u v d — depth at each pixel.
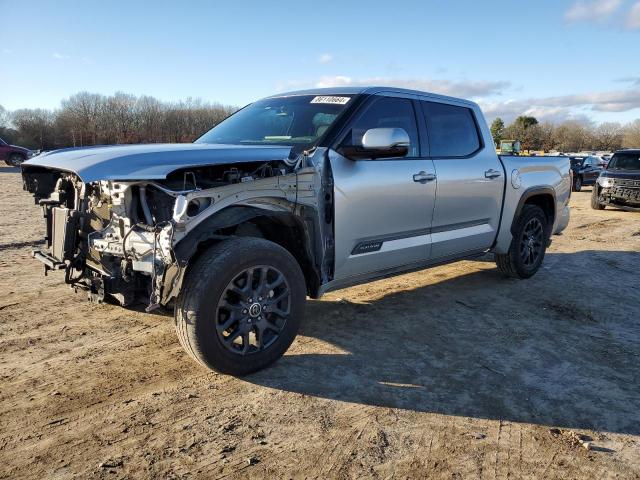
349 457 2.66
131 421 2.92
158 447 2.69
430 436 2.88
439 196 4.62
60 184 3.76
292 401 3.19
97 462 2.56
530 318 4.82
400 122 4.46
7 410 3.00
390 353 3.93
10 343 3.92
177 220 2.96
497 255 5.98
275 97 4.86
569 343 4.25
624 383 3.56
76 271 3.71
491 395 3.35
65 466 2.52
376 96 4.31
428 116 4.74
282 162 3.53
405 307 5.03
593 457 2.72
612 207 14.84
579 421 3.07
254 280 3.40
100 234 3.39
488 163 5.22
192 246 3.03
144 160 3.07
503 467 2.62
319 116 4.14
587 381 3.58
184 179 3.16
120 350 3.86
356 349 3.99
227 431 2.85
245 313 3.32
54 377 3.41
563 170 6.38
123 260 3.26
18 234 8.16
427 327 4.50
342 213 3.86
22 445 2.68
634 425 3.04
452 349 4.05
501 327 4.56
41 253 3.77
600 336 4.43
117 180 2.99
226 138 4.36
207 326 3.13
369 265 4.20
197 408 3.07
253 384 3.38
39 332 4.15
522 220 5.82
